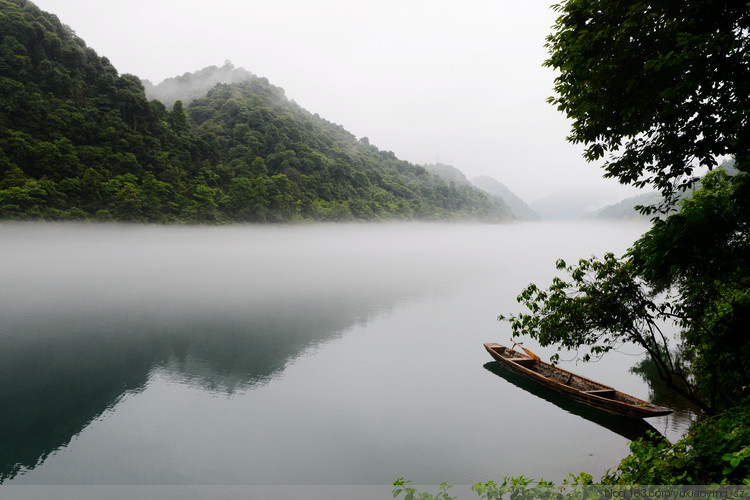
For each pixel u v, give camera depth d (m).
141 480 16.50
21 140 89.44
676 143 6.93
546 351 32.97
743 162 7.19
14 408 23.34
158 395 25.09
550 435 18.95
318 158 178.75
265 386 26.34
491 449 18.20
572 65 7.14
